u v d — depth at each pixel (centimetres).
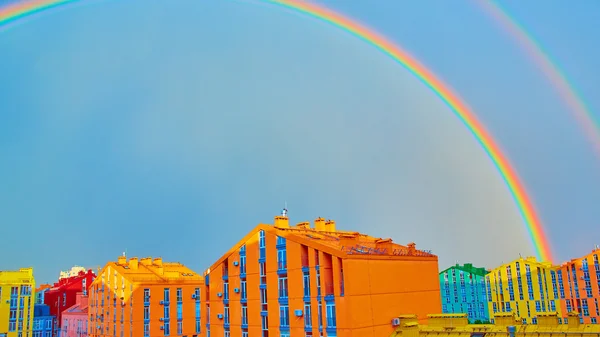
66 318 13900
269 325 6462
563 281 13088
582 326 4762
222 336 7175
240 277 7038
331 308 5750
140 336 10681
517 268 14075
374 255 5997
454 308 15038
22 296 13062
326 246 5912
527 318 13638
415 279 6481
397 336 5756
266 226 6775
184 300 11456
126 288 11069
